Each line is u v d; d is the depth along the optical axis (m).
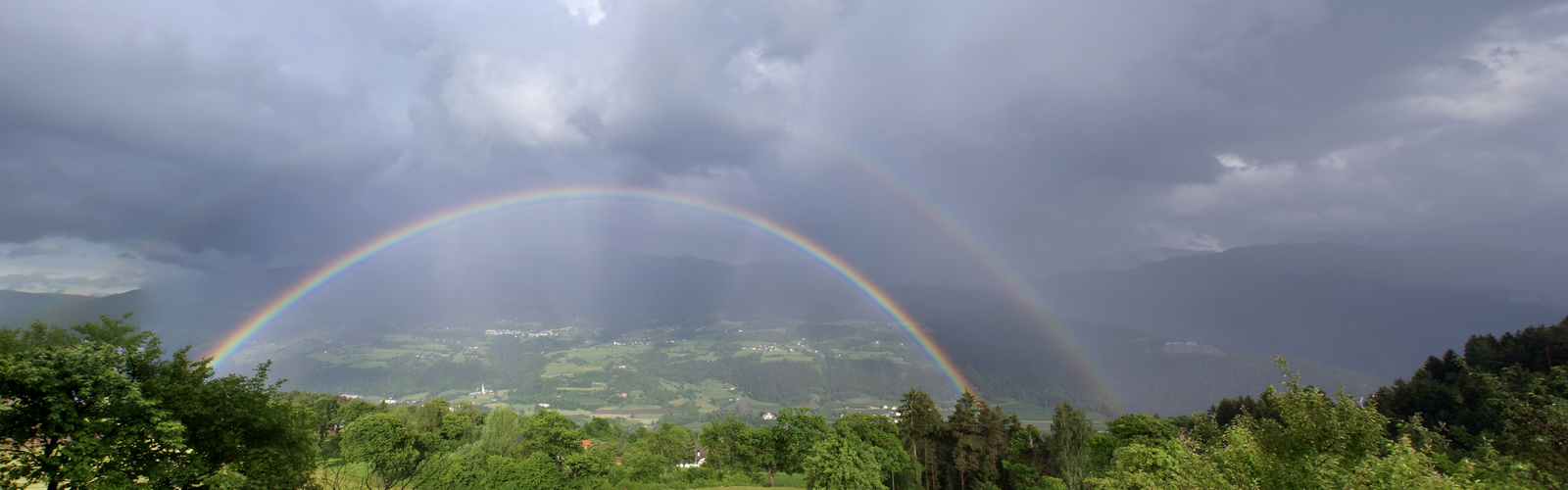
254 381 31.83
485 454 84.31
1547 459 20.52
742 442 93.00
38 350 23.95
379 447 74.06
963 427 92.94
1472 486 17.66
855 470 56.75
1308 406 20.89
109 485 23.73
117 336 28.67
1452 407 92.75
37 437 24.62
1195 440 27.69
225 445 29.30
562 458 83.56
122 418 25.17
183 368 29.86
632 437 153.25
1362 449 19.34
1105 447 76.62
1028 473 86.75
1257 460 21.25
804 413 91.62
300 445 33.38
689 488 87.12
